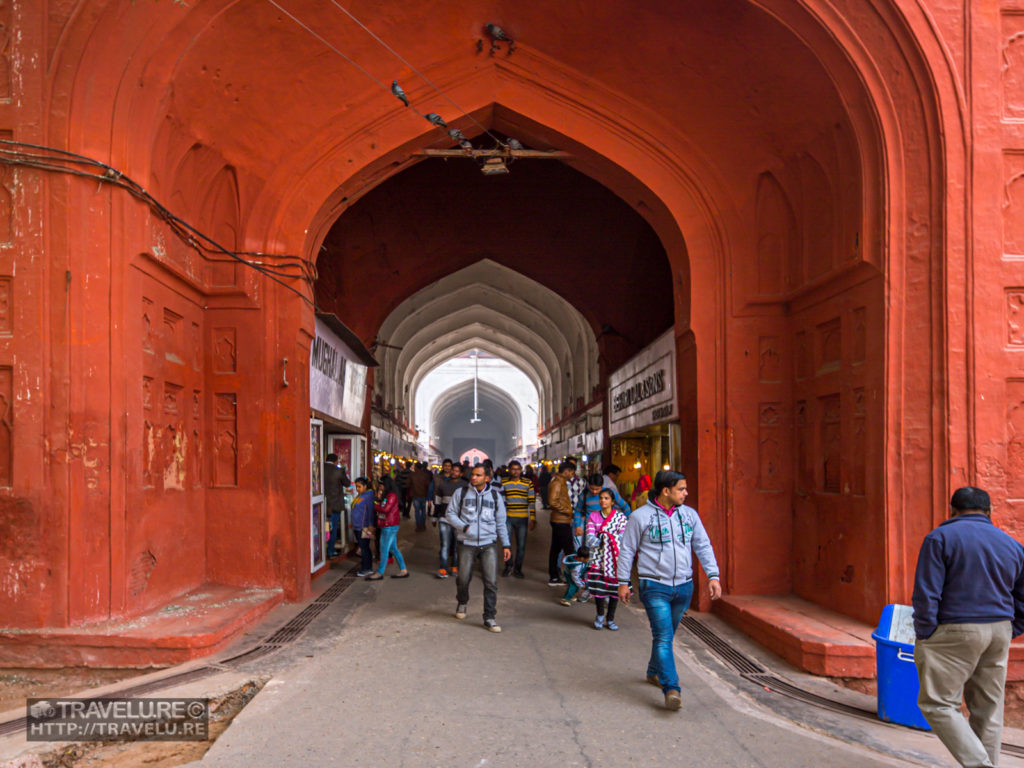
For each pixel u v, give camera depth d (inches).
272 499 274.2
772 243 287.4
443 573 350.0
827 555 252.2
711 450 286.0
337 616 255.8
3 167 197.6
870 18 213.9
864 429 228.2
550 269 552.1
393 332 770.8
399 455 973.8
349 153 282.8
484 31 270.7
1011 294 211.2
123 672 190.4
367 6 248.7
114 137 205.8
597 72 278.5
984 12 213.3
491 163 299.7
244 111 259.8
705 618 269.9
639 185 291.9
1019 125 212.8
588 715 158.9
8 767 127.8
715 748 142.1
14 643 189.3
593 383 746.2
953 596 129.2
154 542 229.1
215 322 277.3
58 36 197.3
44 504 192.7
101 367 199.9
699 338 288.5
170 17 209.0
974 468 206.4
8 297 196.4
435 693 172.2
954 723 126.3
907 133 215.6
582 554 291.7
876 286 221.0
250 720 152.3
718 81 259.0
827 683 192.4
